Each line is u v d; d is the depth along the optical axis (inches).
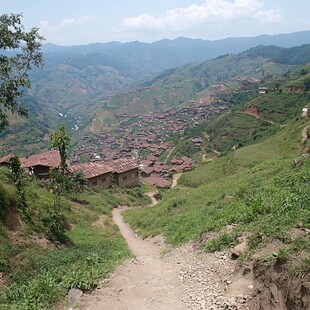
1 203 708.0
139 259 599.8
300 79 4416.8
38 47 780.0
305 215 391.9
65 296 394.6
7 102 758.5
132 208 1716.3
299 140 1877.5
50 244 759.1
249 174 1175.6
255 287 312.5
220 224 573.3
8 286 514.9
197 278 411.8
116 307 356.8
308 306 246.5
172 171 3444.9
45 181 1435.8
